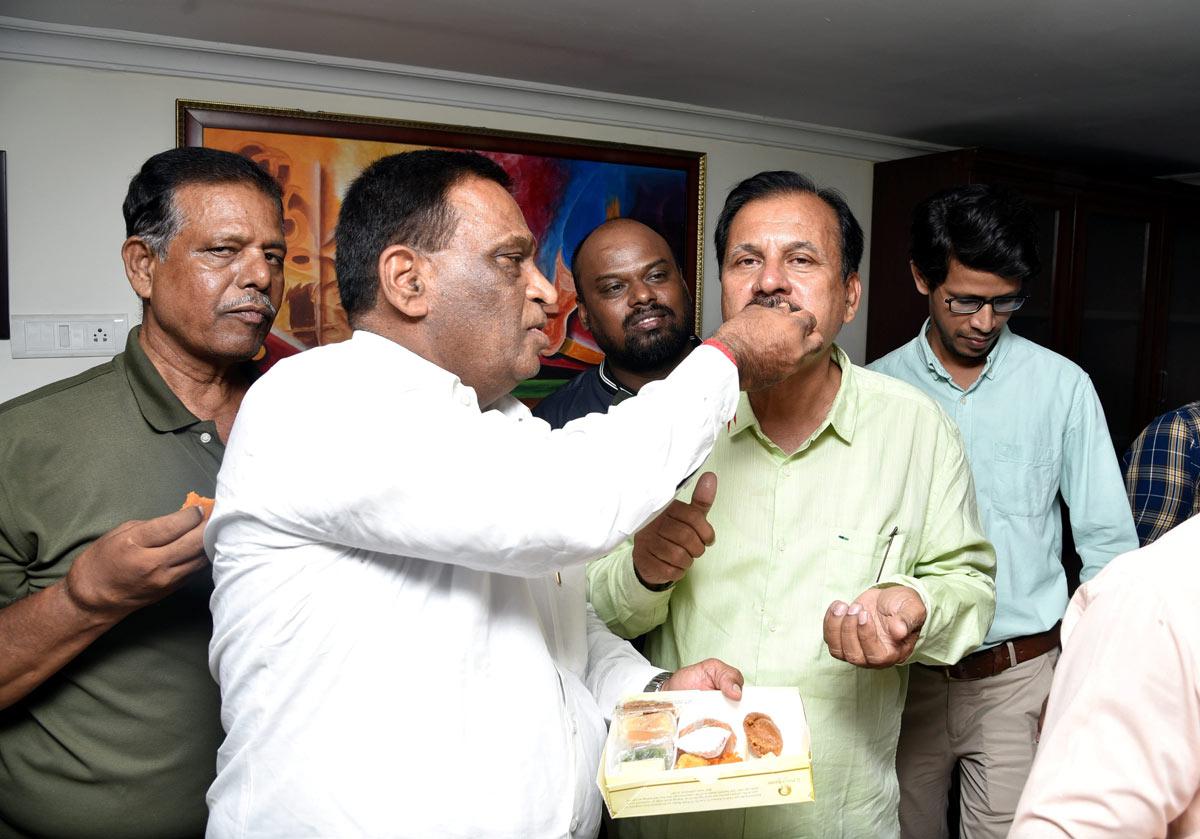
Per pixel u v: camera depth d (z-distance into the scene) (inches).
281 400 29.2
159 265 42.3
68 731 39.1
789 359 32.8
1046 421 68.8
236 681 29.1
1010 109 111.5
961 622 41.1
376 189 31.6
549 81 101.1
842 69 94.5
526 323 33.0
